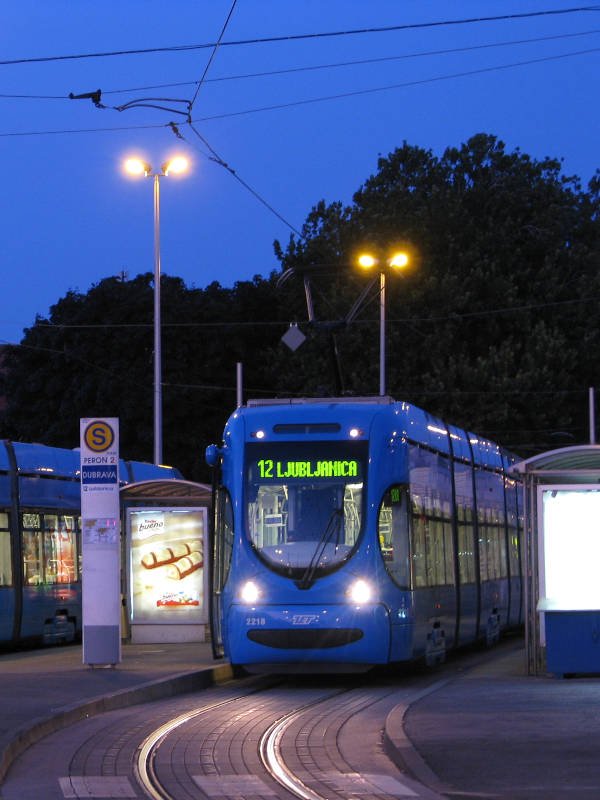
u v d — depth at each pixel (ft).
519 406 202.08
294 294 218.59
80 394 214.69
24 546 96.02
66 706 52.80
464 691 59.16
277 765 41.75
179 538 95.04
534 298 213.66
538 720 47.52
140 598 94.73
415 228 207.31
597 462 69.15
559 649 67.21
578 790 34.83
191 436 219.61
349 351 205.77
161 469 126.62
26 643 103.55
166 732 49.01
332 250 214.28
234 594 67.15
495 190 223.10
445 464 82.58
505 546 105.50
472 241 213.05
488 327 207.10
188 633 94.58
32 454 99.91
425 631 72.59
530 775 37.11
